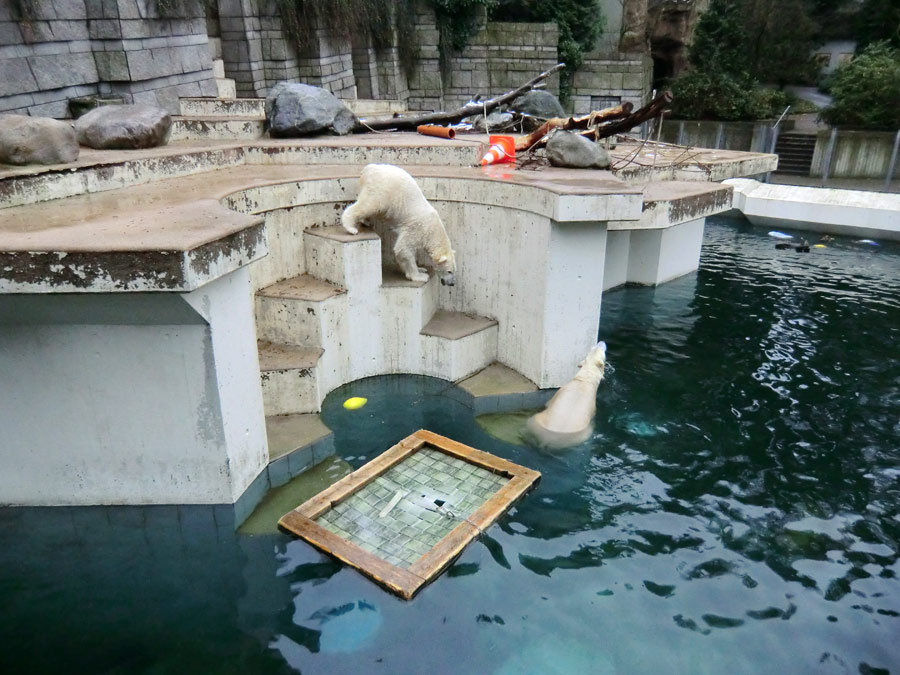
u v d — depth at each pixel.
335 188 6.30
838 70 21.81
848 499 4.59
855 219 11.34
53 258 3.39
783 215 11.97
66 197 5.15
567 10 21.19
